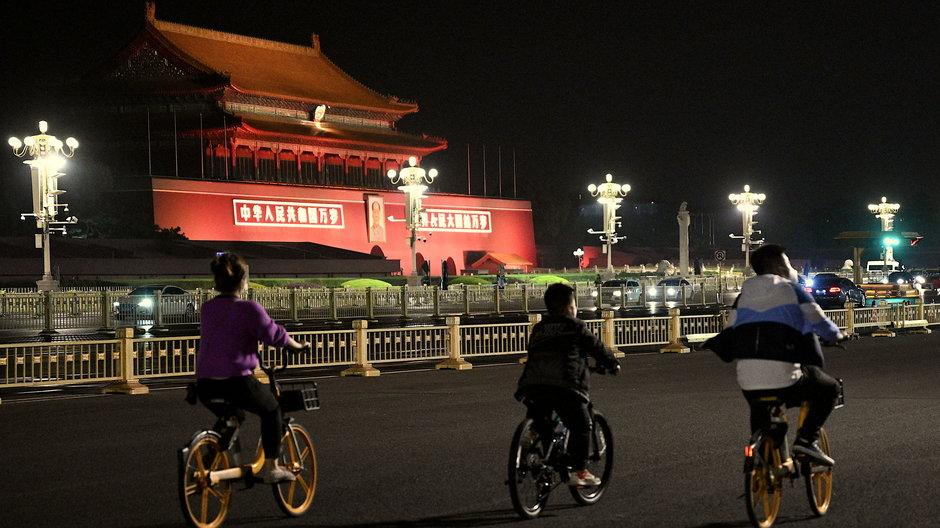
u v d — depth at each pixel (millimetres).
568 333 8445
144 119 94000
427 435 13070
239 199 87125
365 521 8469
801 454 8297
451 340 22547
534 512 8516
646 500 9180
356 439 12750
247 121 91875
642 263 135500
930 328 36625
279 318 43125
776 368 7844
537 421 8516
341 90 105562
